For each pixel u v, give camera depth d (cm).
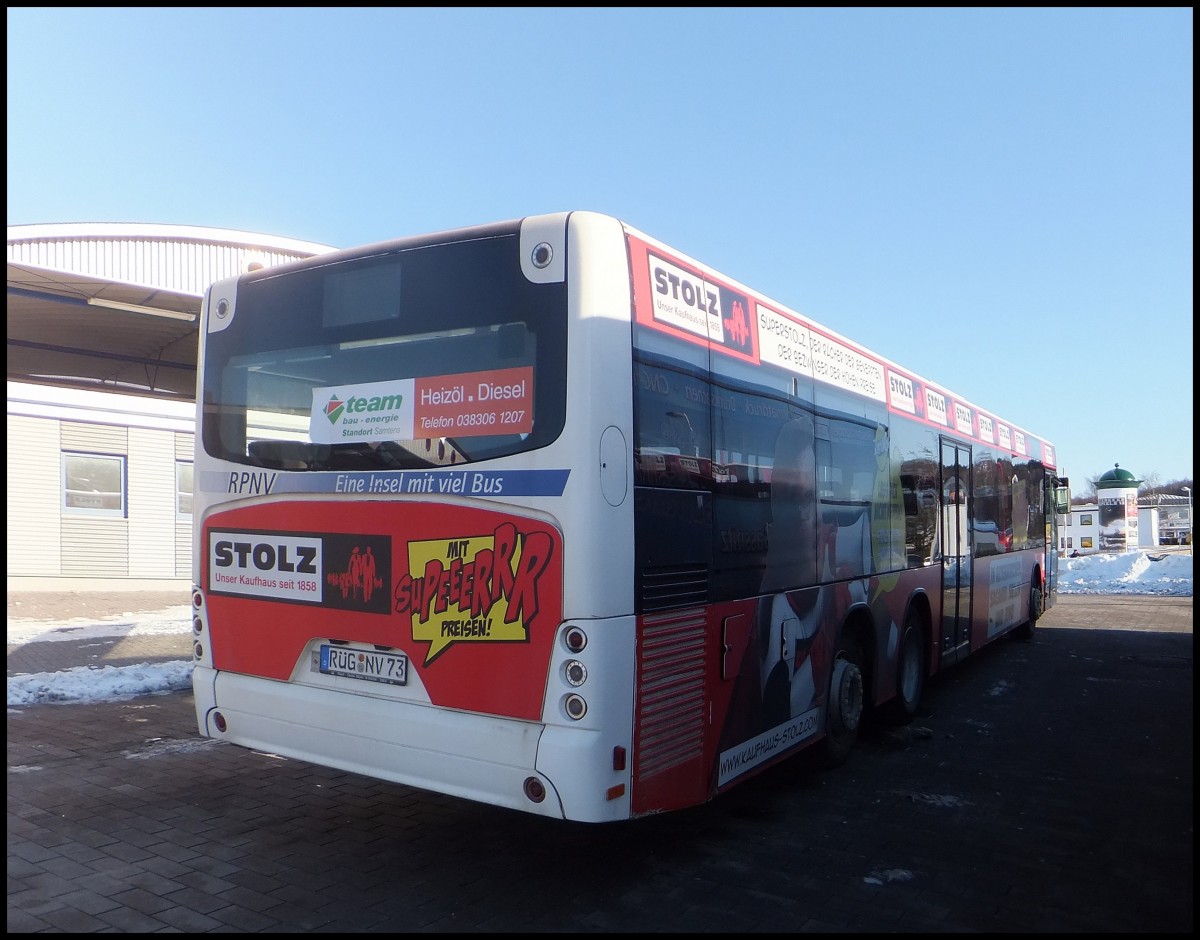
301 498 501
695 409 479
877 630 721
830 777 660
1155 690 1012
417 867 478
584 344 413
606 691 402
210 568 545
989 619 1085
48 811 557
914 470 827
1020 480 1301
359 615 473
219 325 557
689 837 532
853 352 705
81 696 875
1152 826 560
